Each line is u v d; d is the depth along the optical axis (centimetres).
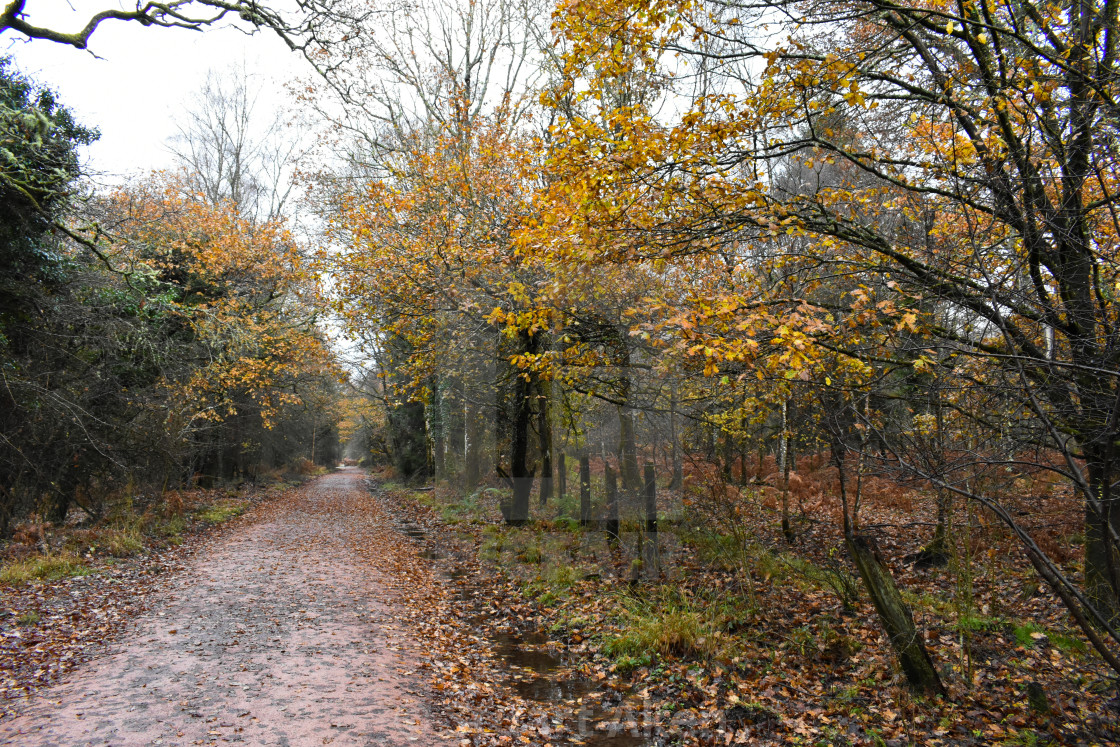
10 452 1215
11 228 1082
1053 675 523
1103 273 502
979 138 549
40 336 1255
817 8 588
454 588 962
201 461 2366
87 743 437
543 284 693
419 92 1552
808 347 478
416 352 1212
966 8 528
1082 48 515
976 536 662
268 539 1493
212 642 677
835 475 1285
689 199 595
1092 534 575
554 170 591
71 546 1130
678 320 477
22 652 631
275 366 1959
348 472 6397
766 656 609
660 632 644
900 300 541
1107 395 422
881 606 532
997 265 498
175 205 1978
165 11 923
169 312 1614
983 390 482
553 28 618
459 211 1193
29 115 1039
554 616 780
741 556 768
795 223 566
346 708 508
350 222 1296
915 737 448
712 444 961
